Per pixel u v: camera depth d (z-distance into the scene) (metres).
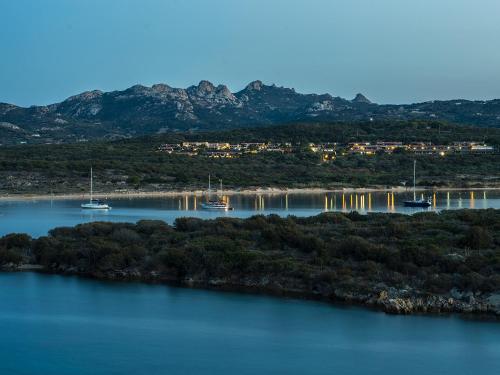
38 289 77.75
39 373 53.53
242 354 56.84
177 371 53.50
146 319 66.25
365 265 76.06
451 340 59.06
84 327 64.12
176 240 94.00
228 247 86.31
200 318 66.25
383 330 61.66
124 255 85.12
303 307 69.12
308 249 85.69
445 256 76.75
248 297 73.31
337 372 52.94
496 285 68.50
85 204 196.50
